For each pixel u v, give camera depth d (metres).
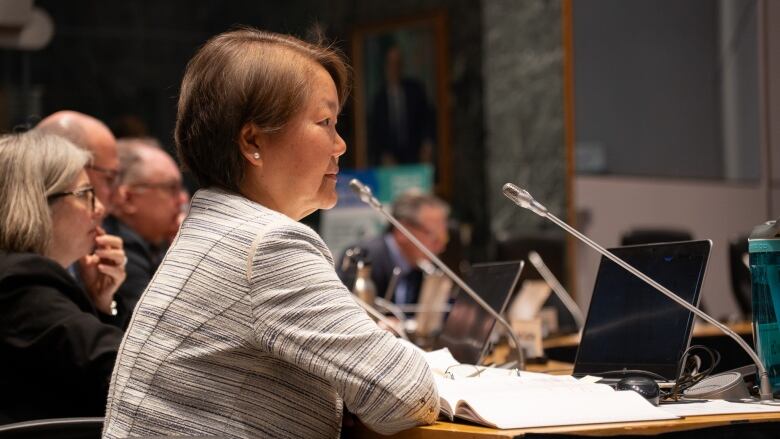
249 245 1.94
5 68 9.00
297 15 9.87
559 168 8.14
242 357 1.94
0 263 2.87
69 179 3.11
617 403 1.92
